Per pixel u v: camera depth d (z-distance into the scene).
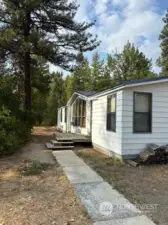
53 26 13.29
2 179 5.09
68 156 7.89
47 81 18.94
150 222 3.12
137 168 6.32
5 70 14.59
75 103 15.95
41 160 7.14
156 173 5.79
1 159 7.23
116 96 7.59
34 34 11.85
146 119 7.36
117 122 7.45
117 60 29.83
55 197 4.01
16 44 12.39
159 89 7.52
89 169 6.10
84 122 13.18
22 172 5.69
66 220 3.14
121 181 5.04
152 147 7.02
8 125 9.20
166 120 7.59
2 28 12.32
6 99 10.73
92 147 10.65
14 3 12.16
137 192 4.33
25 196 4.04
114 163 6.90
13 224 3.02
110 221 3.14
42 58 14.59
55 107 30.33
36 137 13.77
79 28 13.24
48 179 5.12
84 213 3.37
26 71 13.80
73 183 4.83
